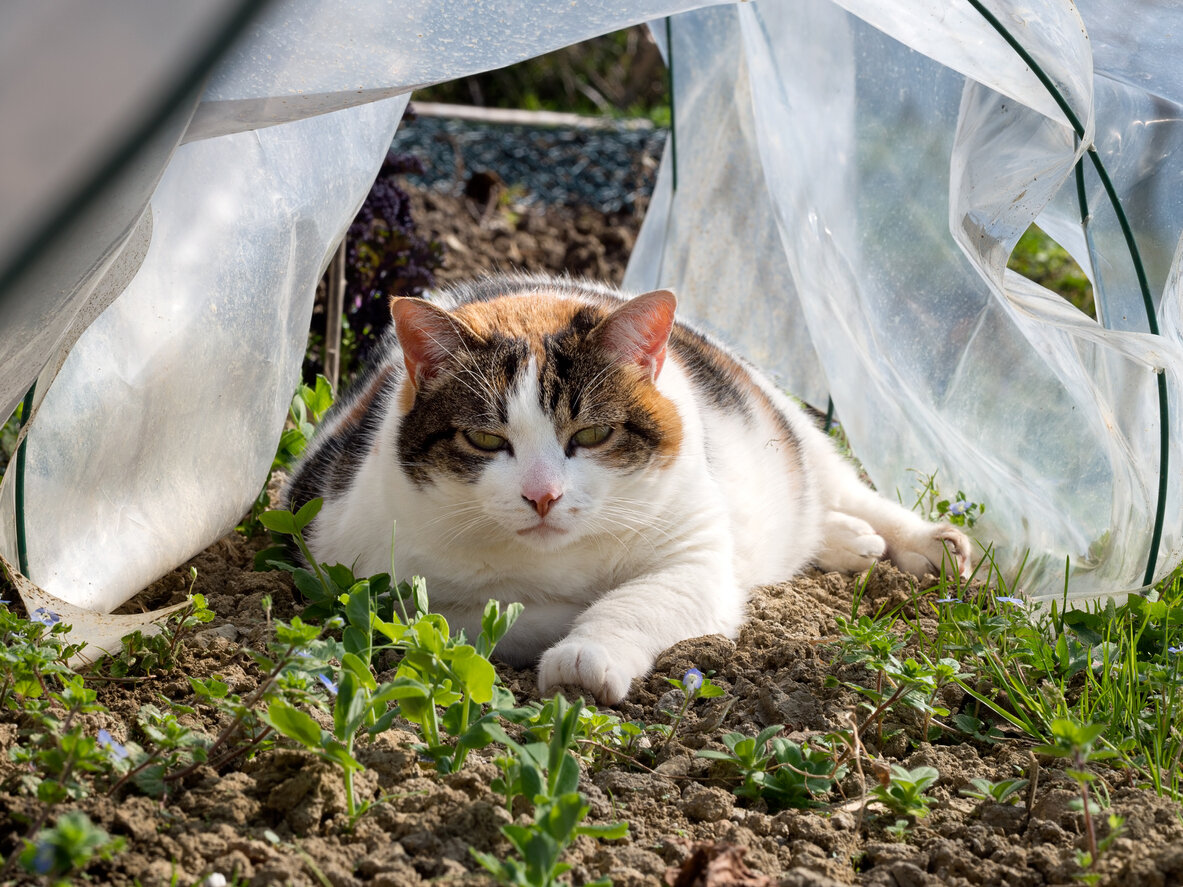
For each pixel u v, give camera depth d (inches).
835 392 169.9
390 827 79.7
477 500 122.9
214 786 82.0
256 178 140.9
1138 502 126.3
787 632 128.3
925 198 151.8
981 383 153.9
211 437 146.4
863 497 164.4
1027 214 113.7
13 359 84.2
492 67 94.5
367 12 89.4
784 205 163.6
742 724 105.2
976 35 103.3
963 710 112.5
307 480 153.3
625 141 407.5
